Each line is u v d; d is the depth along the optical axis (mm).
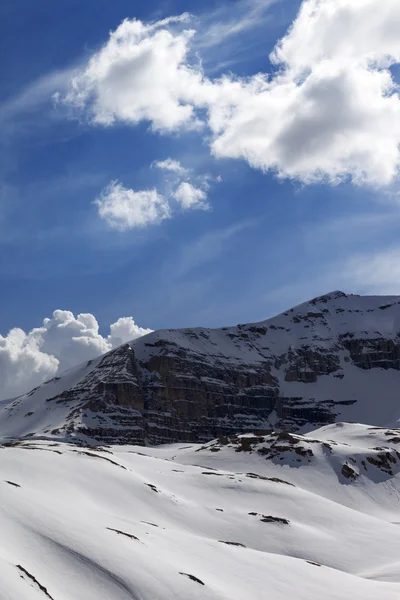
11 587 55000
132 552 75500
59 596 60250
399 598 83188
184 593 69562
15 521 74000
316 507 149625
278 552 118750
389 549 127062
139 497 124688
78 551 71250
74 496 110562
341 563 117625
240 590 77062
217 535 120312
